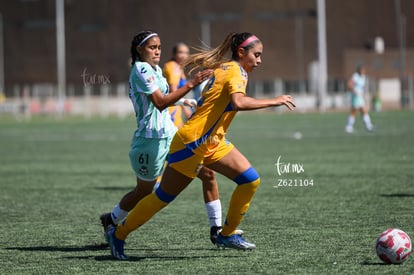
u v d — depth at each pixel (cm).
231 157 2564
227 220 2636
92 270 2500
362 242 2884
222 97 2508
